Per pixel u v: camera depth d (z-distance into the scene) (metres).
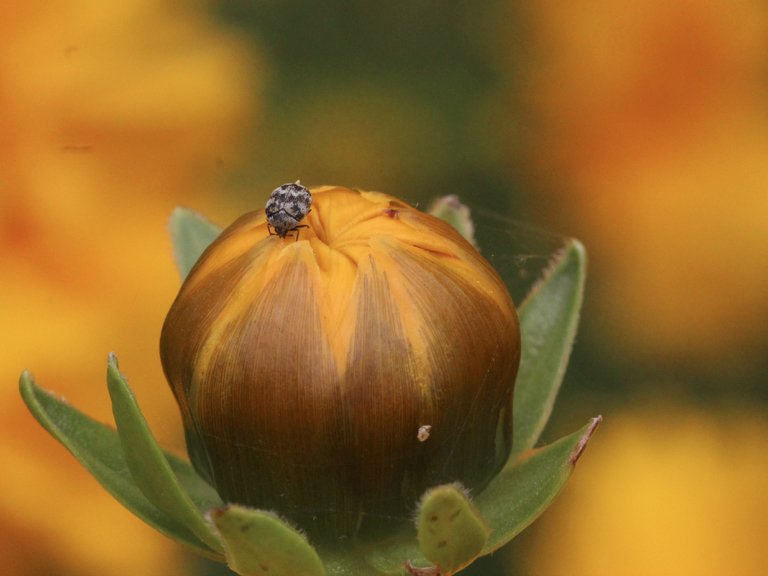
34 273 0.15
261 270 0.13
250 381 0.12
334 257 0.13
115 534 0.15
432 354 0.12
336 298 0.12
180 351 0.13
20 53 0.15
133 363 0.15
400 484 0.13
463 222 0.14
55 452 0.15
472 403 0.13
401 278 0.13
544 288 0.14
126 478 0.13
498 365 0.13
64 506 0.15
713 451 0.15
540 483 0.13
